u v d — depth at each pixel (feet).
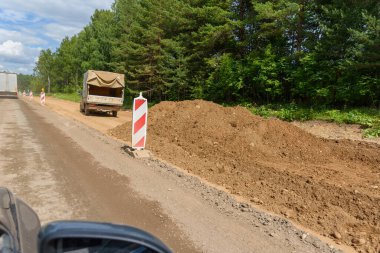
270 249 15.44
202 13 98.17
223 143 37.04
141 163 30.30
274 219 18.62
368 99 63.67
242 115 44.50
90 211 18.76
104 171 27.14
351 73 63.05
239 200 21.75
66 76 314.76
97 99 79.61
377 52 59.36
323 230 17.94
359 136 46.26
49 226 5.59
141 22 132.16
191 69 105.81
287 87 81.76
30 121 61.41
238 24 88.89
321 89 66.13
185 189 23.12
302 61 69.56
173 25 112.78
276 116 66.74
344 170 30.40
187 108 48.83
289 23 77.66
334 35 64.54
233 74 86.48
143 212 18.94
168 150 35.81
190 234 16.47
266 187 24.31
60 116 75.61
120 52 134.10
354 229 18.25
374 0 61.87
